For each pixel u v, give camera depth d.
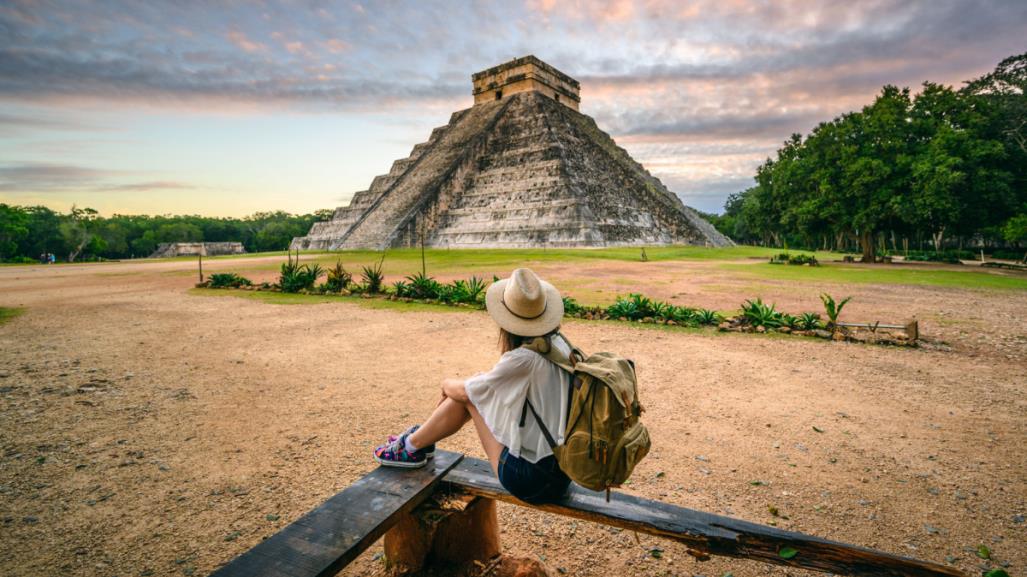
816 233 36.72
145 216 131.38
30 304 15.41
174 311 13.55
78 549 3.25
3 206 70.19
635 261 33.00
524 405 2.40
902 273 25.38
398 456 2.95
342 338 9.95
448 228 52.94
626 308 11.80
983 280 21.97
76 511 3.71
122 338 10.00
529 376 2.38
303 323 11.62
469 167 57.25
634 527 2.41
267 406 6.05
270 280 22.48
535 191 49.41
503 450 2.49
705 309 12.43
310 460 4.59
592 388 2.28
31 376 7.27
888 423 5.55
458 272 24.44
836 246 71.44
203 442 4.99
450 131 66.38
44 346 9.27
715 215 124.12
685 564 3.19
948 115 31.08
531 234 46.44
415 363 8.05
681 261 34.03
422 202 52.16
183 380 7.11
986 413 5.85
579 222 44.75
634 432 2.29
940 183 26.67
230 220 140.12
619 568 3.14
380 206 57.72
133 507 3.77
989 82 36.19
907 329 9.43
